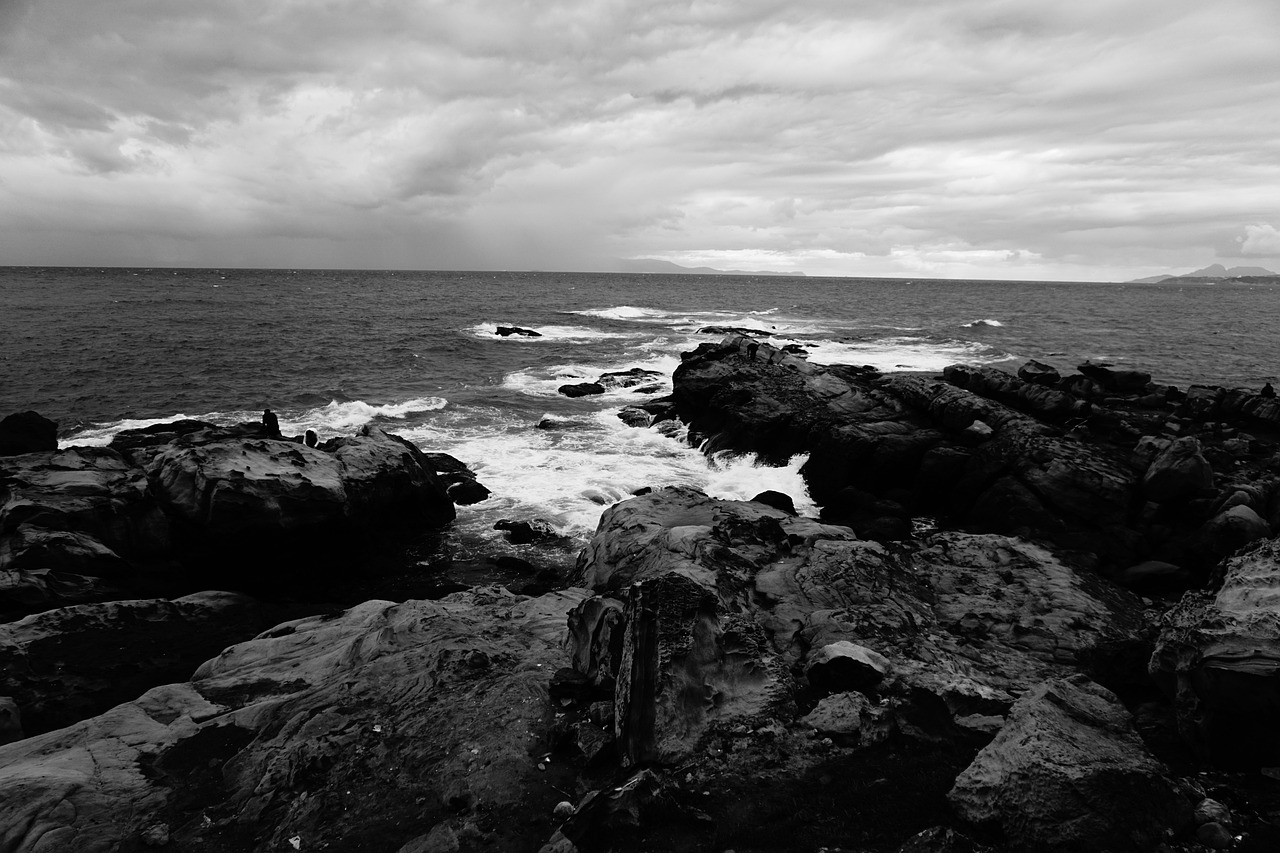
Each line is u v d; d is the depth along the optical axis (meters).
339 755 9.76
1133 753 7.87
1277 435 26.38
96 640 14.67
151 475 20.17
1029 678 10.81
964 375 30.48
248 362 48.34
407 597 19.17
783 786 8.49
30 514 17.34
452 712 10.47
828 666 10.45
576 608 11.84
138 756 10.18
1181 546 19.22
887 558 14.02
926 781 8.35
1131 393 32.03
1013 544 15.09
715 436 31.25
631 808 7.95
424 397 40.78
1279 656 7.66
